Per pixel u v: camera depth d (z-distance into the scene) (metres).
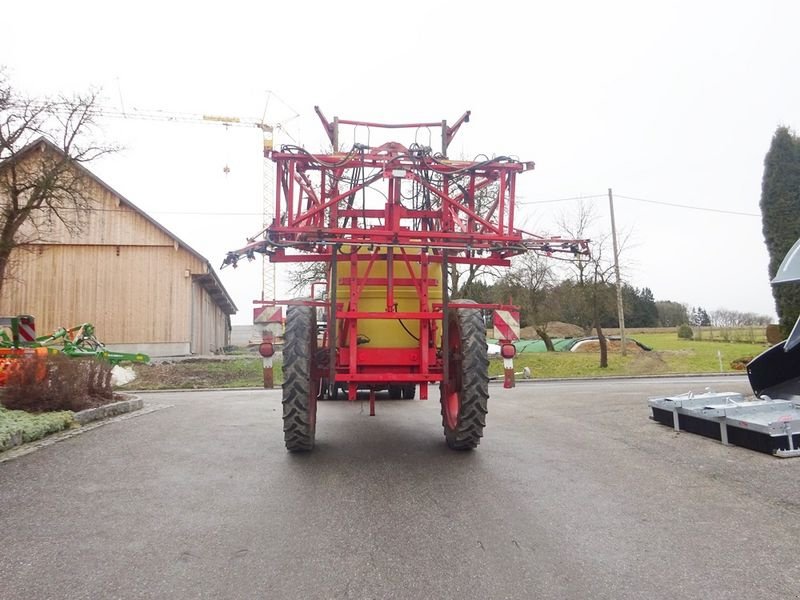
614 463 5.77
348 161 5.93
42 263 27.08
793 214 17.48
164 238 27.95
